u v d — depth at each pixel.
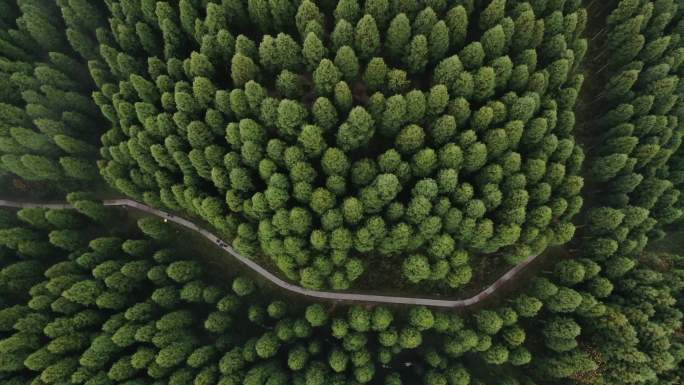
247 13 48.78
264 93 44.84
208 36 45.62
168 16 48.16
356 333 48.34
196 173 49.19
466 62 44.66
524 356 46.78
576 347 47.91
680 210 48.66
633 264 45.88
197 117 47.66
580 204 46.44
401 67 48.44
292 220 44.41
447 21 44.44
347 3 43.66
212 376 46.88
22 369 46.72
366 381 47.88
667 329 45.03
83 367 45.56
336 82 44.22
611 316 45.62
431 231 45.22
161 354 45.59
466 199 44.28
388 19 46.03
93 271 47.47
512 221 45.38
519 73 44.59
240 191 47.44
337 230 44.97
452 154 42.84
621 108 48.69
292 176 44.97
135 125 48.28
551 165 45.31
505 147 44.34
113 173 50.47
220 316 49.62
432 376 48.41
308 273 46.78
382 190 43.59
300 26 45.72
